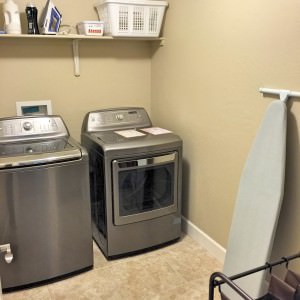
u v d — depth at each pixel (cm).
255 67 191
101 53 285
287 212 182
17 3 246
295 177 175
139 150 233
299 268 178
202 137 246
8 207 197
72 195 214
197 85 244
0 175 191
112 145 227
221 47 215
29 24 239
